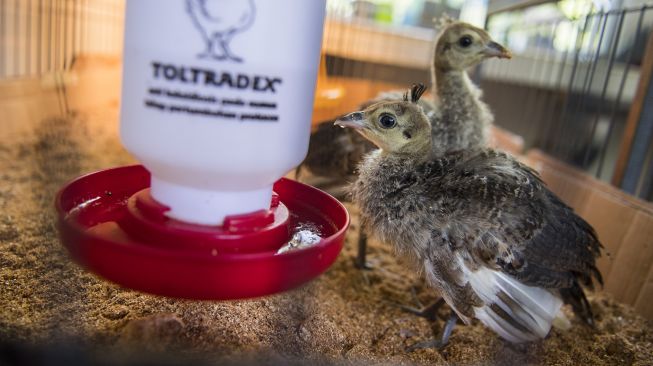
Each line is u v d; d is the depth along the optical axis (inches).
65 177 25.7
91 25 37.7
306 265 10.4
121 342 11.8
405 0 54.9
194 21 9.3
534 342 17.1
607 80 28.3
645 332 18.3
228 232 10.5
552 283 16.1
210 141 9.8
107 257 9.7
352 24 48.4
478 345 16.9
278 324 15.1
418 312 19.0
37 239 18.1
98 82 39.2
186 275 9.5
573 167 28.4
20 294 14.4
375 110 17.7
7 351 10.6
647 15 31.7
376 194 17.4
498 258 15.2
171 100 9.7
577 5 31.4
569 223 16.9
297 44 10.2
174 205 10.8
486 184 15.9
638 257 20.1
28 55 32.4
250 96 9.8
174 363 11.1
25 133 32.0
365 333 16.7
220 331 13.7
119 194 13.6
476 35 23.5
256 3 9.4
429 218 15.8
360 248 22.3
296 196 14.7
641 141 23.7
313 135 22.6
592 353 17.0
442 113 23.5
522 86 46.8
